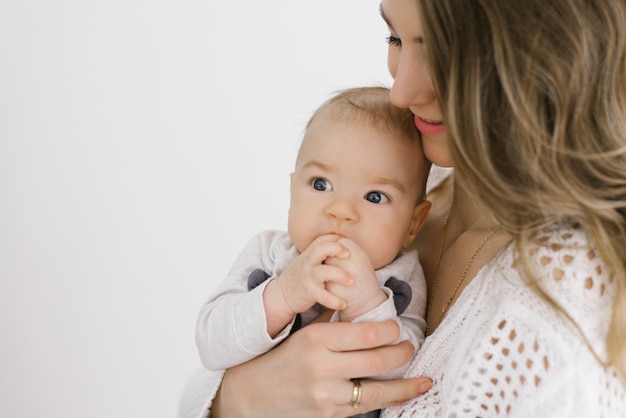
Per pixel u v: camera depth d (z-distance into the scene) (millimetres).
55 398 3572
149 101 3436
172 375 3537
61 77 3457
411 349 1555
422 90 1492
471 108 1353
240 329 1582
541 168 1339
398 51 1619
